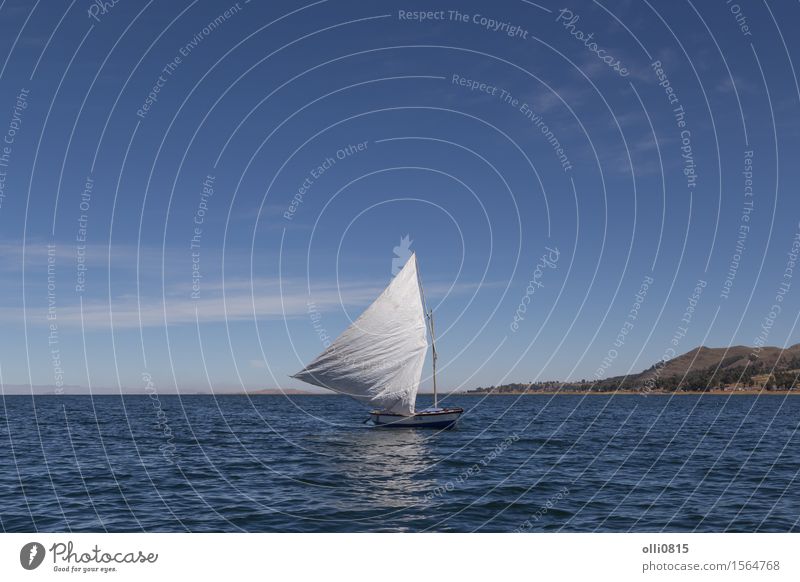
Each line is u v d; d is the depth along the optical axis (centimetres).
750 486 2559
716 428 5962
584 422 6875
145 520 2005
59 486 2605
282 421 7238
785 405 12644
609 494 2397
